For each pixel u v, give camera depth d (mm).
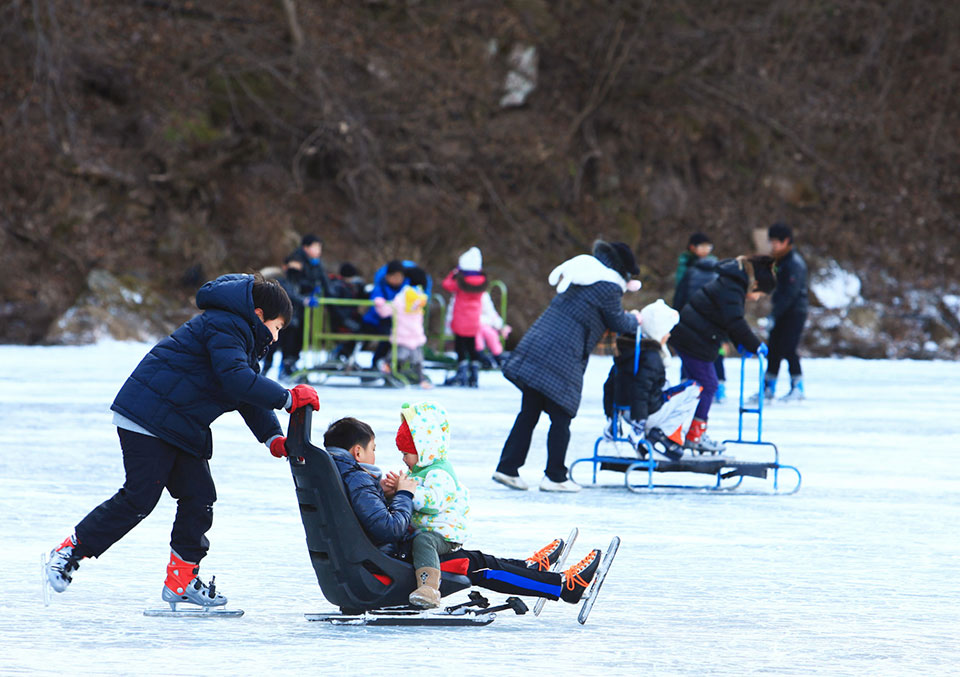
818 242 101688
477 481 26000
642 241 98938
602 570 14078
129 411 13375
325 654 12211
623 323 25062
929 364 80062
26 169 81312
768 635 13391
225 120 89312
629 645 12836
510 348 85625
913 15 107875
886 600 15367
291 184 90125
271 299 13680
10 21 83938
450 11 97000
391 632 13328
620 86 101312
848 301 95625
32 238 80250
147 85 87188
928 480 27500
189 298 82250
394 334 52969
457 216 93000
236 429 35406
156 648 12352
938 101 108062
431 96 94000
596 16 100625
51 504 21375
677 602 15109
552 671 11656
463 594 15594
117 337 75812
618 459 25766
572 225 97062
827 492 25625
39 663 11656
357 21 94750
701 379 27094
